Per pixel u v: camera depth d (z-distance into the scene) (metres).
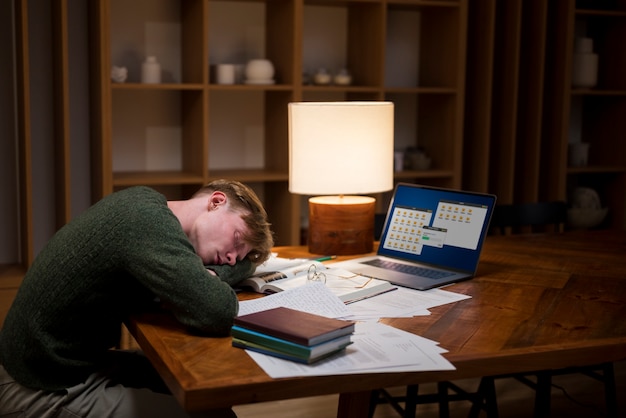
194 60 4.07
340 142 2.68
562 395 3.52
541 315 2.06
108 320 2.00
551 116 4.82
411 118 4.89
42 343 1.94
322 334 1.65
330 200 3.00
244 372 1.59
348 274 2.41
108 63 3.73
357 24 4.53
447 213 2.63
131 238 1.86
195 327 1.84
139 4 4.23
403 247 2.70
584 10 4.72
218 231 2.10
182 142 4.39
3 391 2.01
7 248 4.14
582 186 5.34
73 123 4.16
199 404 1.51
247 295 2.22
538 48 4.61
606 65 5.12
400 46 4.80
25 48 3.66
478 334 1.88
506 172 4.68
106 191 3.80
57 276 1.92
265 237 2.19
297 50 4.07
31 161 3.87
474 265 2.48
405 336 1.84
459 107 4.47
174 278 1.82
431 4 4.34
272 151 4.44
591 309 2.13
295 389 1.57
